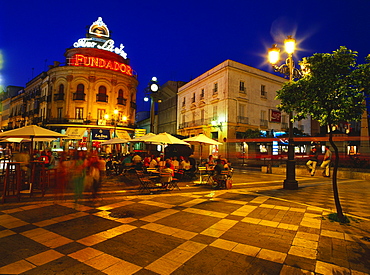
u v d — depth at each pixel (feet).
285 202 22.86
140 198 24.61
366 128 54.54
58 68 107.76
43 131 26.53
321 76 16.34
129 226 15.85
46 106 114.32
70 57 113.91
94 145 107.55
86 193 26.99
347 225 16.10
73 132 103.45
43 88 121.60
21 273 9.94
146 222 16.67
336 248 12.51
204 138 42.75
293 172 30.73
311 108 17.31
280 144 83.51
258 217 17.87
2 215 18.07
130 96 121.60
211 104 102.73
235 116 95.04
